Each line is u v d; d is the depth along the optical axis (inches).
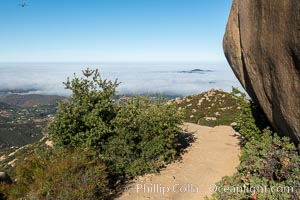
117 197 367.9
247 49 261.4
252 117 401.4
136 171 425.1
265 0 215.3
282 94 213.8
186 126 734.5
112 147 423.5
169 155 479.2
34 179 351.3
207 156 506.0
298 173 216.8
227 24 360.8
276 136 249.8
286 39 189.5
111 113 462.3
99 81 464.4
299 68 185.0
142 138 450.9
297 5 172.6
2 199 351.9
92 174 338.3
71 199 303.7
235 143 577.9
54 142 425.4
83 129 439.5
